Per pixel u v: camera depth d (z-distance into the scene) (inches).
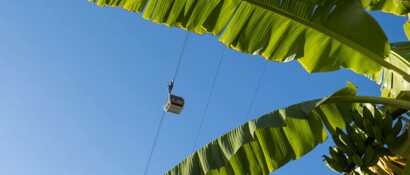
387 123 130.8
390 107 138.0
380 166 132.0
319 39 149.0
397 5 171.8
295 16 146.9
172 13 153.3
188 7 152.8
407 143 127.6
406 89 162.4
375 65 148.7
